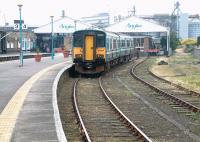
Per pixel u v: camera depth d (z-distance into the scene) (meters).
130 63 66.00
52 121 14.80
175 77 42.50
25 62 54.44
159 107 22.64
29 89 24.36
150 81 38.25
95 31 41.06
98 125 17.42
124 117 18.33
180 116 19.86
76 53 41.31
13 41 90.25
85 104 23.56
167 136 15.34
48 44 101.31
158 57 90.31
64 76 37.06
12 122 14.56
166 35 99.62
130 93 28.78
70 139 14.57
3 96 21.30
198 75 44.31
